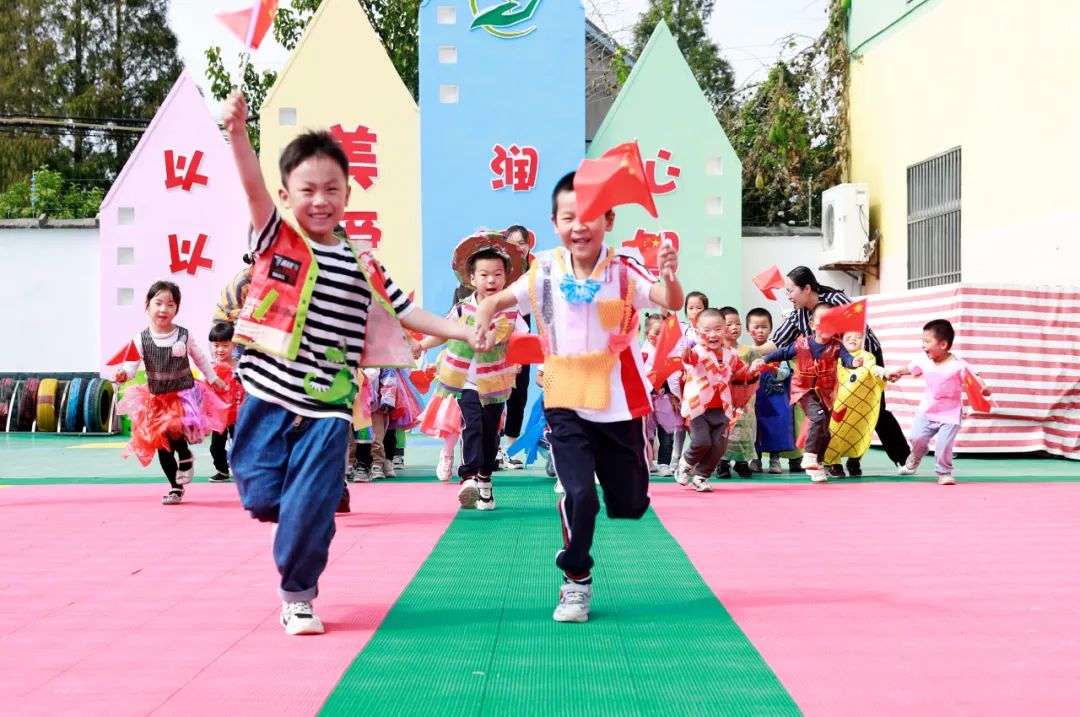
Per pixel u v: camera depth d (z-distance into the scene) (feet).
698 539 20.07
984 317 35.94
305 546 13.05
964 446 36.14
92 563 17.99
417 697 10.75
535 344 14.93
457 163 47.24
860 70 55.42
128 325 49.90
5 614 14.43
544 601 15.06
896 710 10.34
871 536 20.38
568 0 47.32
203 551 19.07
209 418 25.62
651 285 14.01
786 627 13.51
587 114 74.23
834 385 29.45
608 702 10.59
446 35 47.19
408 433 46.11
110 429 50.14
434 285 47.16
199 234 49.96
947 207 46.03
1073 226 36.73
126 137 109.09
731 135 63.72
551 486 28.66
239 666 11.88
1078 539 20.03
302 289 13.21
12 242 55.11
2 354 55.16
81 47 110.11
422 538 20.25
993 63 41.98
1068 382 36.35
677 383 29.01
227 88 77.10
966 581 16.28
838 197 52.75
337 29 48.98
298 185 13.25
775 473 32.50
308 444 13.19
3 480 30.81
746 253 54.90
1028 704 10.53
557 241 47.44
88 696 10.86
